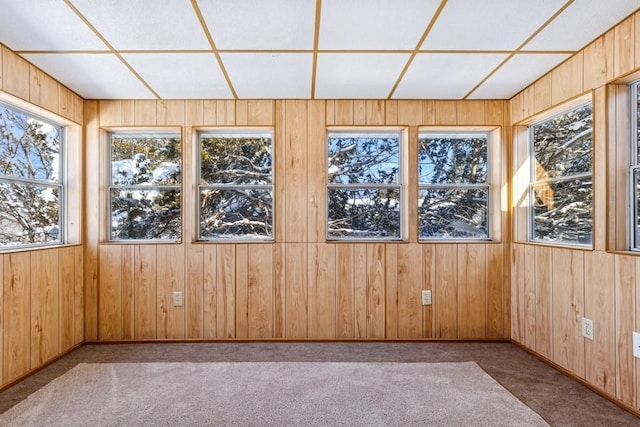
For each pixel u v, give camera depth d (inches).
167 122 136.8
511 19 86.0
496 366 113.3
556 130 120.0
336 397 92.1
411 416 83.3
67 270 125.1
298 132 138.0
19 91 102.4
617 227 92.8
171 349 128.1
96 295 135.1
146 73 114.0
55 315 118.8
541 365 114.2
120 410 86.1
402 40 95.4
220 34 91.9
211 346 130.9
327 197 140.6
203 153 142.3
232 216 141.4
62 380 103.0
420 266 137.7
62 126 131.3
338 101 138.3
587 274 99.3
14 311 102.0
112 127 136.6
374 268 137.3
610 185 93.0
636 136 91.7
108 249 135.4
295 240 137.3
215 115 137.3
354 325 136.8
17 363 102.7
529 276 125.6
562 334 109.0
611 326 91.6
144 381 101.9
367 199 142.8
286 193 137.6
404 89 129.1
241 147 142.4
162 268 135.9
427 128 140.8
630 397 86.4
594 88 96.9
